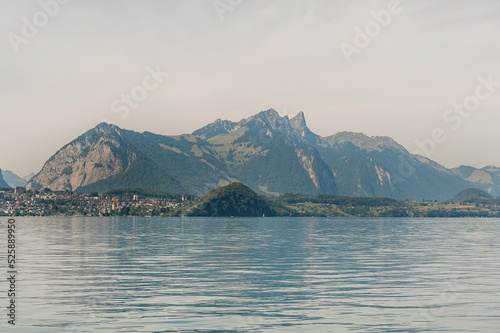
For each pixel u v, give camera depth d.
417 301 48.34
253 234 173.00
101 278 61.72
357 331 38.06
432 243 130.25
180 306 45.84
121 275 64.44
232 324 39.81
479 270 70.50
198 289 54.38
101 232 179.75
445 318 41.81
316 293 52.28
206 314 42.91
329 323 40.25
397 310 44.59
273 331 37.84
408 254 96.31
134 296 50.16
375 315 42.81
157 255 91.50
